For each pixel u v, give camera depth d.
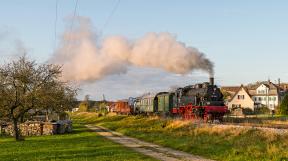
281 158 21.11
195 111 50.12
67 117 64.31
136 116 74.38
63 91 43.75
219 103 49.19
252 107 117.88
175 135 38.28
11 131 47.84
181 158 24.73
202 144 29.89
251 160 21.70
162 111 65.50
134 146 32.53
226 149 26.11
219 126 35.66
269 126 36.31
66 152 27.66
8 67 39.72
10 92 39.97
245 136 29.92
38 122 49.34
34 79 40.62
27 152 27.83
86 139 39.78
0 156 25.67
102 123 74.25
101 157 24.83
